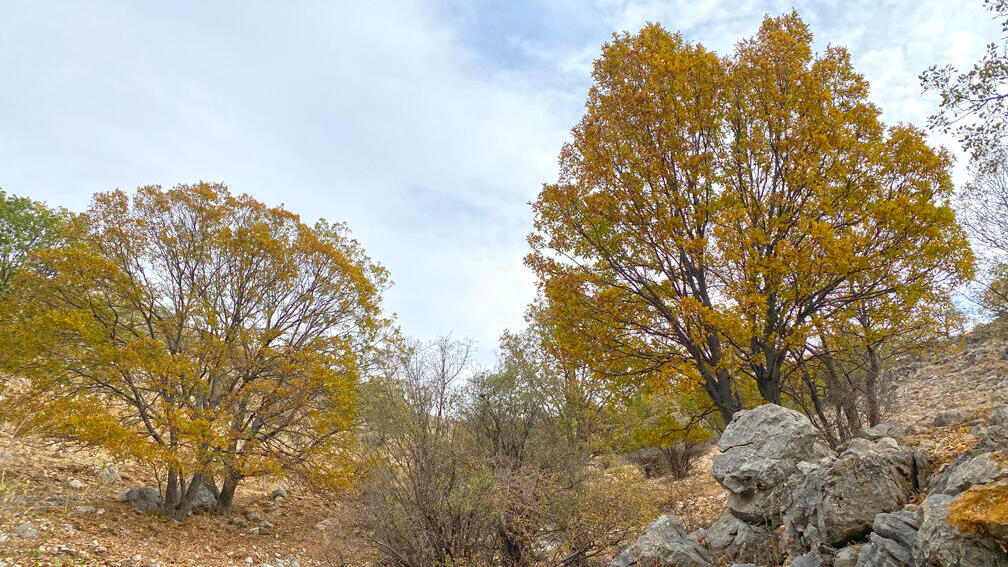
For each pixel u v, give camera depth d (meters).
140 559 9.65
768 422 8.36
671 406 15.64
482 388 11.89
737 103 11.79
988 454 4.92
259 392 14.38
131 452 11.66
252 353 15.05
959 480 4.96
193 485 13.88
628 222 11.84
